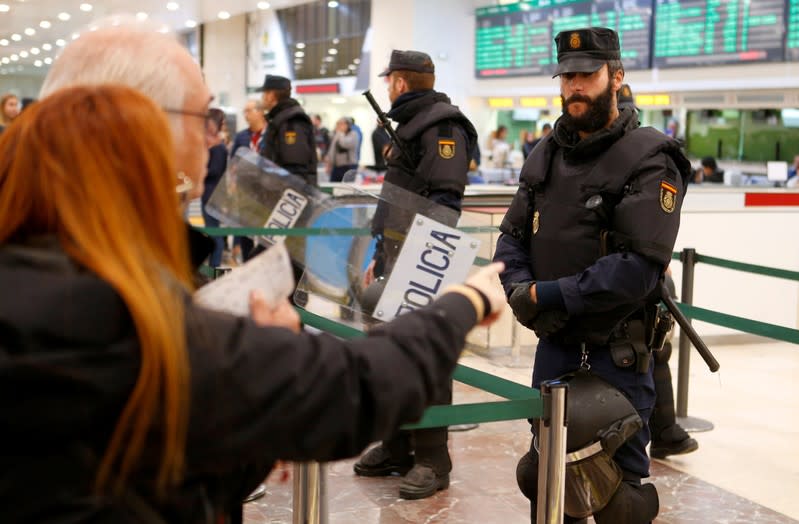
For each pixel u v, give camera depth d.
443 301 1.08
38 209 0.93
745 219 6.28
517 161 13.28
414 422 1.03
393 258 2.27
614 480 2.27
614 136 2.42
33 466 0.85
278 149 5.89
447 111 3.59
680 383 4.54
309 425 0.94
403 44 14.55
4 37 19.75
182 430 0.88
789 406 4.88
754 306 6.37
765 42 10.20
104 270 0.88
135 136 0.95
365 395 0.97
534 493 2.46
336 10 18.58
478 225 2.48
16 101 7.69
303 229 3.21
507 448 4.13
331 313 2.29
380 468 3.74
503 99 13.91
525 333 5.45
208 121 1.22
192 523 0.96
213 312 0.95
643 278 2.33
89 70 1.11
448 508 3.40
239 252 8.62
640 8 11.43
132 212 0.93
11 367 0.81
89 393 0.84
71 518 0.86
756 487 3.69
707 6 10.70
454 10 14.40
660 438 3.98
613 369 2.46
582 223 2.43
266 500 3.44
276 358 0.93
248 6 15.92
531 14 13.17
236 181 3.50
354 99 17.81
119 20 1.18
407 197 2.34
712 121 12.70
